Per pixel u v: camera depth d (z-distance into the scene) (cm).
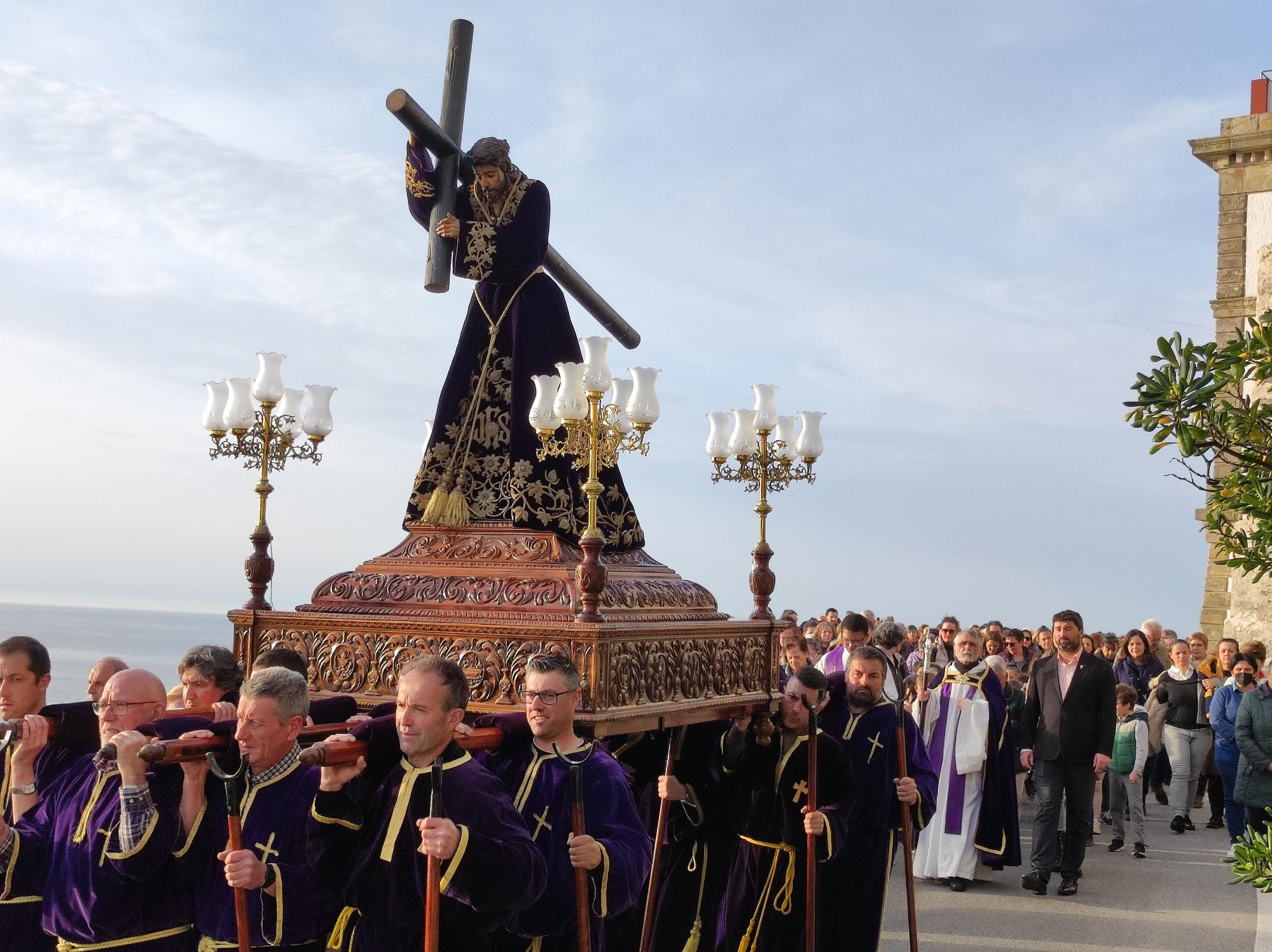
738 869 704
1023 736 1055
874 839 731
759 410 798
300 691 440
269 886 438
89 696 574
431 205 684
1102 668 1028
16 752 488
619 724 580
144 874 437
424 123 658
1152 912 955
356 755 425
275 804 457
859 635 912
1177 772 1385
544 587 607
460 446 690
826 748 675
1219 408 433
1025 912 952
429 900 395
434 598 620
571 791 498
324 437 710
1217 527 442
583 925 467
